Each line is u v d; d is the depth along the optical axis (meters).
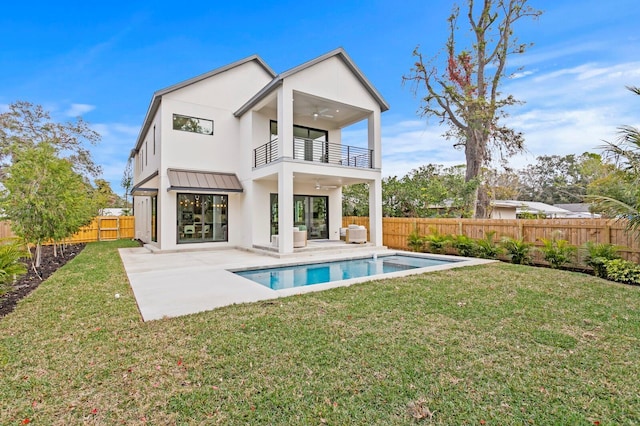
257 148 17.36
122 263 12.30
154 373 3.97
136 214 25.53
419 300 7.00
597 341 4.87
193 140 17.11
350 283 8.66
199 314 6.09
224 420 3.15
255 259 13.61
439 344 4.75
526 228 13.21
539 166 47.12
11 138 25.06
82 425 3.09
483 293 7.59
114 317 5.95
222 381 3.79
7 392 3.60
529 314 6.09
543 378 3.84
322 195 20.23
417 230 17.50
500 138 18.97
